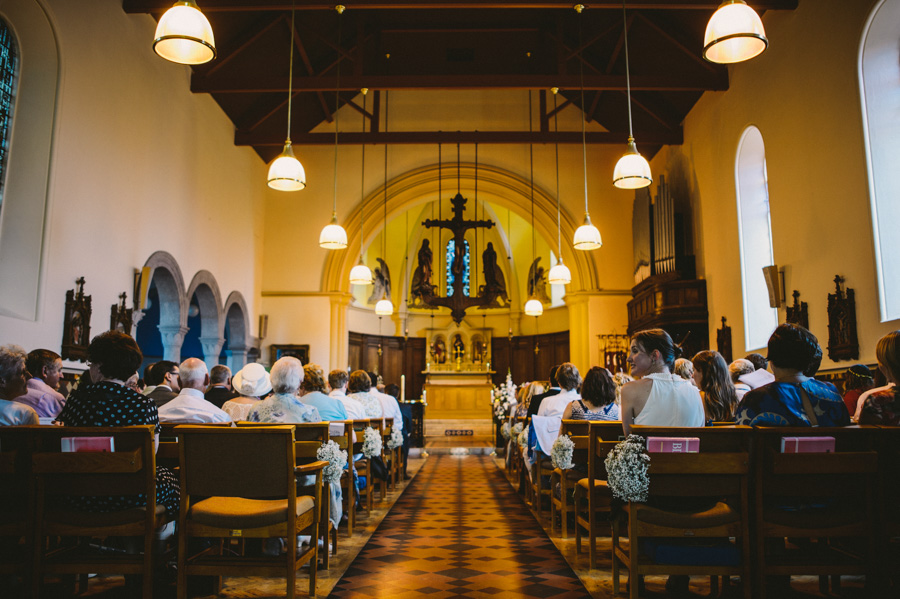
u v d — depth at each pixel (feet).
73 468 11.71
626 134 47.83
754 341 36.52
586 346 53.83
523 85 40.96
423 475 37.04
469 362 76.33
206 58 19.95
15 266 25.76
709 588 14.33
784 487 11.69
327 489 15.80
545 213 55.57
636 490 11.39
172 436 15.28
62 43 27.12
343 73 51.80
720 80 38.70
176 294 38.24
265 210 55.88
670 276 44.42
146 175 34.58
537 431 22.18
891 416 12.54
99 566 11.99
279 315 54.65
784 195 31.53
